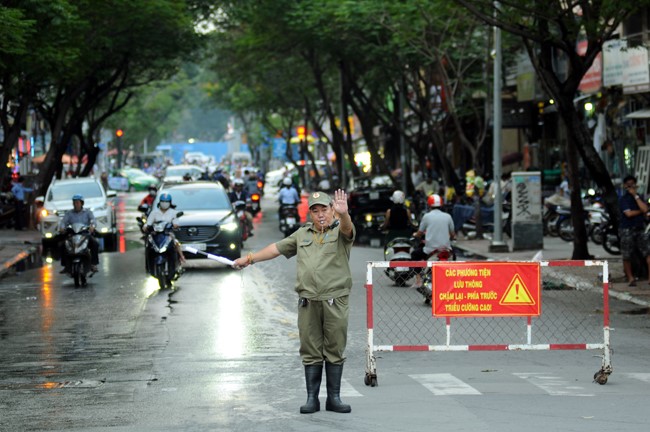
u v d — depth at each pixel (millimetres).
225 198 65375
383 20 92500
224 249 62250
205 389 26141
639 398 24172
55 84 93125
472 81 100000
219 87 192875
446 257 46344
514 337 34438
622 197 49125
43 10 68375
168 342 34562
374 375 26125
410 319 39000
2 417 23047
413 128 160625
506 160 125750
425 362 30266
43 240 79312
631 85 78000
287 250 22984
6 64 72625
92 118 127625
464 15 88438
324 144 181375
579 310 41969
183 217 62500
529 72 99188
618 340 34344
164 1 93625
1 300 47562
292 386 26469
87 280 56094
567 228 78750
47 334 36938
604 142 88000
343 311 22516
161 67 112938
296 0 112938
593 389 25453
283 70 153375
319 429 21141
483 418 21891
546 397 24344
